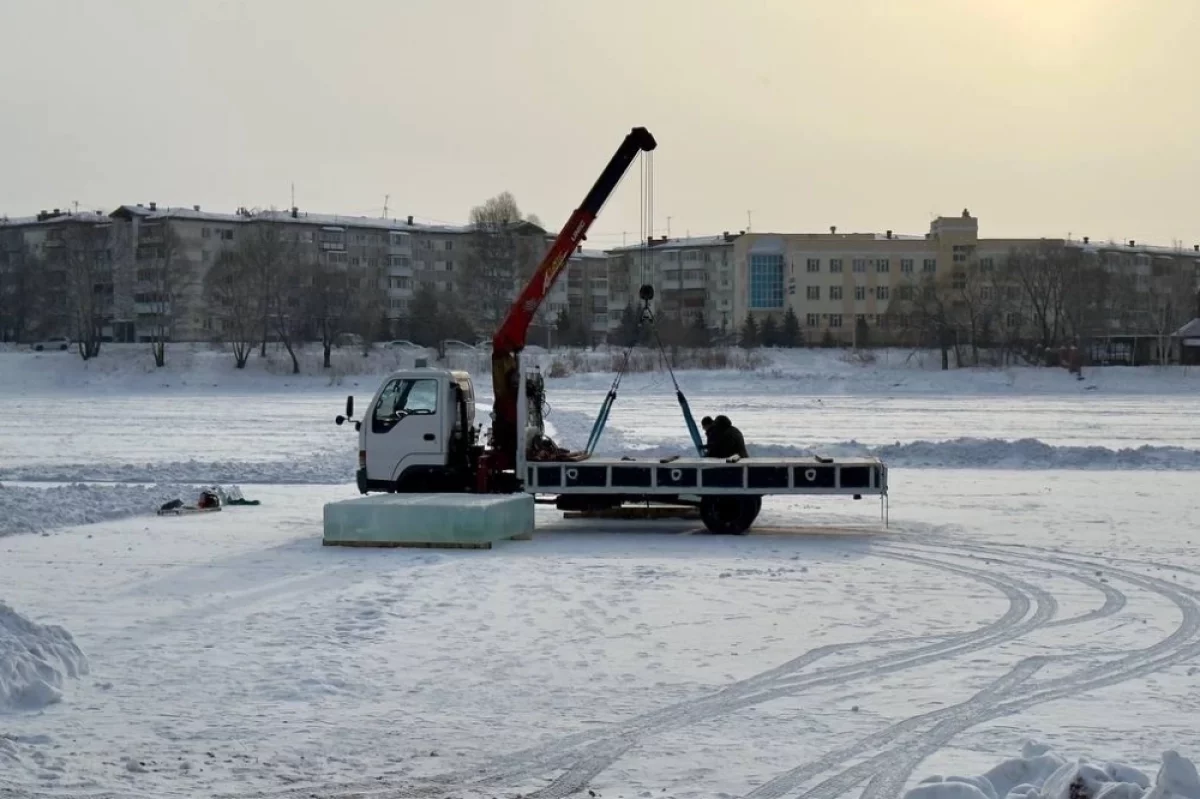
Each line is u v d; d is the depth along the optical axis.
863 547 21.64
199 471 35.03
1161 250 181.75
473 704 11.60
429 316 122.44
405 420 24.45
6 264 152.25
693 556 20.56
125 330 140.50
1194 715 11.25
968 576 18.56
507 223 132.50
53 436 52.03
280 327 106.62
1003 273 129.62
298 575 18.44
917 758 10.05
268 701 11.66
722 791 9.31
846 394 91.31
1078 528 23.91
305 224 153.00
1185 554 20.69
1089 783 8.21
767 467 22.94
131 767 9.79
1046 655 13.59
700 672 12.78
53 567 19.11
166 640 14.06
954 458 37.41
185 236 144.00
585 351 113.12
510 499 22.25
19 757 9.95
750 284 149.25
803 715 11.29
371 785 9.47
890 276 146.00
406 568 19.14
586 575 18.55
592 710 11.43
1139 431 54.56
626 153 26.58
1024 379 97.81
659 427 54.56
